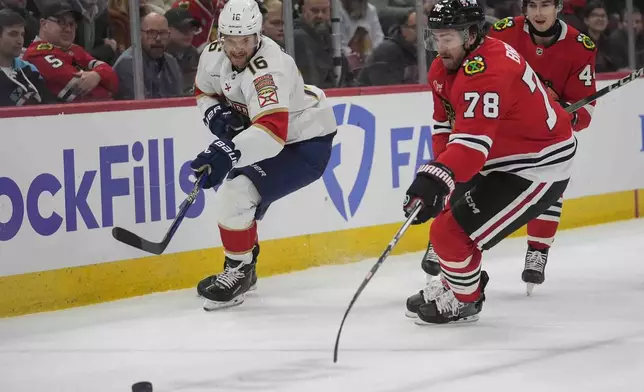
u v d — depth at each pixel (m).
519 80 6.89
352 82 11.00
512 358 6.68
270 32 10.30
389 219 10.91
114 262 9.02
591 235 11.89
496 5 12.10
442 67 7.20
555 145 7.17
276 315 8.23
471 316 7.71
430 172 6.51
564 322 7.70
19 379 6.57
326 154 8.61
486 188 7.16
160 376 6.52
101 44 9.36
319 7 10.59
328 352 6.97
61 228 8.70
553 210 8.66
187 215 9.44
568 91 8.97
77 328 7.98
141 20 9.56
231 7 7.78
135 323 8.09
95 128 8.84
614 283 9.20
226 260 8.60
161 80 9.77
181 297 9.06
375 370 6.47
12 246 8.45
